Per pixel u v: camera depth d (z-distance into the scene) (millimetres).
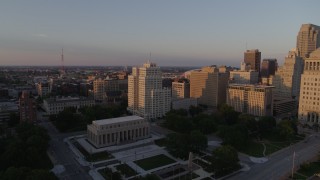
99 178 164875
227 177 165750
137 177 163000
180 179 162250
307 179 162750
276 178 164375
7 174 137250
